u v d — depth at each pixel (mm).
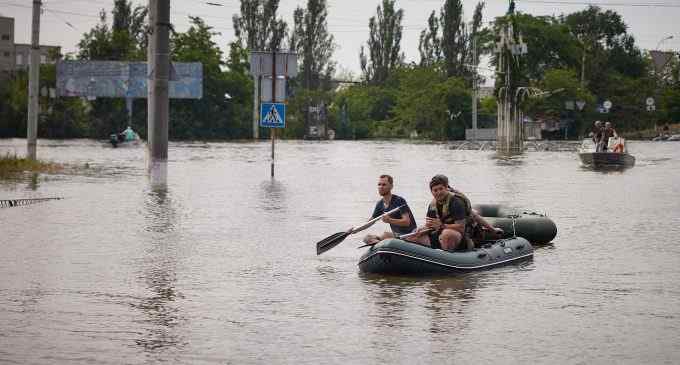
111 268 17141
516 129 80312
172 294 14758
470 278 16109
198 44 122812
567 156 66625
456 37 141250
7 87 121750
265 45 135750
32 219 24719
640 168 50625
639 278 16203
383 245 16250
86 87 98750
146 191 33625
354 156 66375
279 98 39625
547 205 29391
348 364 10766
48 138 114375
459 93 124000
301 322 12820
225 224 23953
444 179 17125
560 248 19812
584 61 126688
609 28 147000
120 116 114875
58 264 17547
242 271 16906
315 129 134750
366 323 12742
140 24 132250
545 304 14008
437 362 10836
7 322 12742
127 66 99000
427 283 15648
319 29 144375
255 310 13586
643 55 158750
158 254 18875
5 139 105938
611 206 29031
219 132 123188
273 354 11180
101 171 45125
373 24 152125
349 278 16156
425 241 17203
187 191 33812
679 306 13914
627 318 13086
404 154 70562
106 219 24812
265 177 41781
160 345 11602
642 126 131500
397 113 136250
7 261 17859
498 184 38312
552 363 10805
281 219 25203
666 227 23609
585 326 12594
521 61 81375
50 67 120000
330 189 35281
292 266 17484
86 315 13211
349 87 158000
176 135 120500
